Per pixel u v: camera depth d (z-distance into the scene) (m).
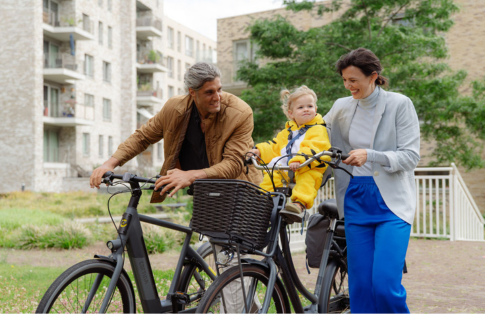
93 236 10.25
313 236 3.32
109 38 35.84
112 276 2.65
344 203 2.99
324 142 2.92
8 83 28.47
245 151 3.10
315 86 13.38
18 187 27.94
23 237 9.44
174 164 3.32
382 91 2.89
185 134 3.26
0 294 4.79
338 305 3.39
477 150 16.03
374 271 2.72
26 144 28.11
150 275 2.85
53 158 30.89
